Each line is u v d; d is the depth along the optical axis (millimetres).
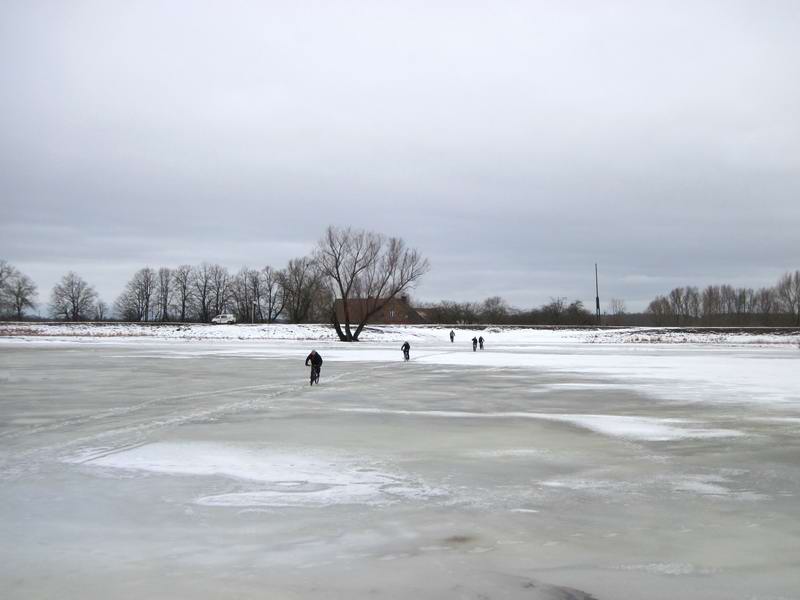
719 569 7484
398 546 8203
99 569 7418
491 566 7559
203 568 7465
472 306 125188
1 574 7266
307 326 87500
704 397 23469
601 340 78812
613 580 7172
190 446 14445
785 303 117062
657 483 11375
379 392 24828
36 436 15523
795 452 14008
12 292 115625
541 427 17125
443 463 12906
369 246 78875
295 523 9102
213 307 133375
